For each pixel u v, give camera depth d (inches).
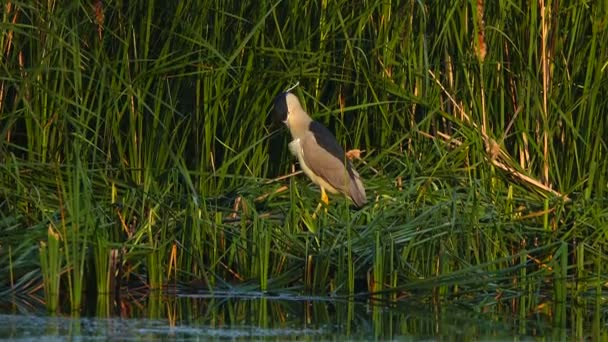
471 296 466.6
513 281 473.4
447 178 533.3
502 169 533.6
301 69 540.7
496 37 544.4
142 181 529.0
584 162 528.1
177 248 476.7
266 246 463.8
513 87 551.5
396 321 421.1
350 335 396.8
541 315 437.7
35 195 496.7
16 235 465.4
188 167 550.0
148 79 529.0
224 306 442.0
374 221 484.7
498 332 405.7
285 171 567.5
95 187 514.3
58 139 530.6
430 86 550.0
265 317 423.8
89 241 458.9
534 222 509.4
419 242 474.6
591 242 493.7
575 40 538.0
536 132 541.3
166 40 540.7
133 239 476.4
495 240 484.7
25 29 537.3
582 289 471.8
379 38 550.0
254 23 544.1
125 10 545.0
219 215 483.5
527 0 540.4
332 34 543.2
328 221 502.3
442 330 407.2
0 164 494.9
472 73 545.0
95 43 536.1
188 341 379.9
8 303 439.8
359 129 557.9
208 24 545.0
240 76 541.6
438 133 550.6
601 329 412.2
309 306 445.1
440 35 536.1
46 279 431.5
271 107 557.9
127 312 428.5
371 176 555.5
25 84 504.1
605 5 524.4
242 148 545.3
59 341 374.9
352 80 557.9
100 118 520.4
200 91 545.3
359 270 474.9
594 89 518.9
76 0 512.1
